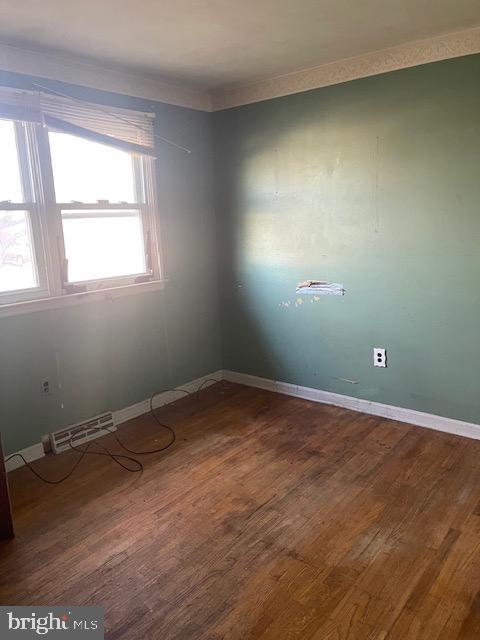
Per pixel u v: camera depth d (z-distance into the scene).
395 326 3.33
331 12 2.43
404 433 3.23
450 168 2.94
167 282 3.84
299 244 3.71
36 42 2.70
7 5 2.22
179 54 2.97
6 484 2.28
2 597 1.94
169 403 3.95
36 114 2.87
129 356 3.63
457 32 2.76
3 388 2.92
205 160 4.03
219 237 4.19
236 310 4.23
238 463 2.93
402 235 3.19
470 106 2.81
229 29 2.60
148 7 2.29
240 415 3.65
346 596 1.88
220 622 1.79
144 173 3.59
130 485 2.74
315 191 3.54
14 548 2.23
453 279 3.04
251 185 3.88
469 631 1.71
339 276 3.54
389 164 3.17
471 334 3.02
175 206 3.84
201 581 1.99
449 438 3.13
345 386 3.67
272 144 3.70
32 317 3.02
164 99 3.64
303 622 1.77
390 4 2.36
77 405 3.33
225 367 4.40
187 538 2.26
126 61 3.07
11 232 2.91
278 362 4.04
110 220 3.44
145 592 1.94
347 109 3.29
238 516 2.41
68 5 2.23
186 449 3.14
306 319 3.79
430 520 2.32
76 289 3.24
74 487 2.74
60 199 3.12
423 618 1.77
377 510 2.42
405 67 3.00
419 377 3.29
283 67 3.32
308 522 2.34
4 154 2.83
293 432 3.32
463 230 2.95
